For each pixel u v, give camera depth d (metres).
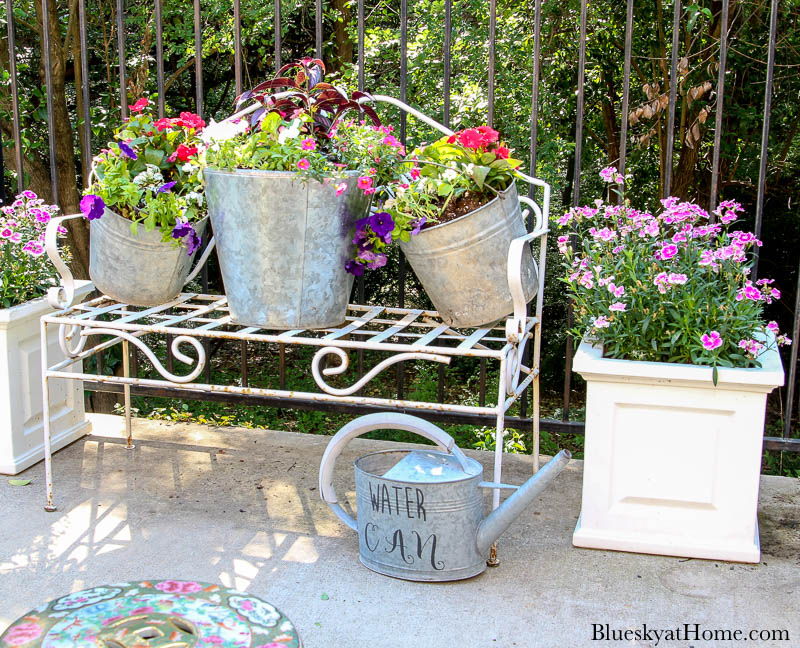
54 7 5.62
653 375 2.23
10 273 2.83
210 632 1.31
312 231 2.21
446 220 2.27
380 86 6.51
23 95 5.95
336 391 2.30
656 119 6.09
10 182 5.90
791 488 2.83
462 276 2.26
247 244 2.23
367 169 2.24
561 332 7.09
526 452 5.43
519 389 2.43
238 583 2.20
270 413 6.39
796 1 5.93
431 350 2.18
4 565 2.27
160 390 3.37
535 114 2.81
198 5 2.99
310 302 2.29
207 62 7.73
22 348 2.86
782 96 6.46
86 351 2.66
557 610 2.09
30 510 2.61
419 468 2.24
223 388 2.39
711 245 2.60
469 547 2.21
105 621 1.33
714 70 6.07
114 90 6.57
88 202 2.36
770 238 7.21
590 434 2.35
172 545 2.40
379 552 2.25
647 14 6.56
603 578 2.24
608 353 2.38
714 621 2.05
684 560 2.34
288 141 2.21
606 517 2.39
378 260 2.36
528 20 6.32
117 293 2.56
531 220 2.86
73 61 6.66
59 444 3.08
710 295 2.39
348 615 2.06
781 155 6.70
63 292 2.56
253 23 6.60
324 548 2.41
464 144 2.28
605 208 2.61
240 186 2.18
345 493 2.79
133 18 6.33
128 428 3.14
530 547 2.41
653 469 2.33
